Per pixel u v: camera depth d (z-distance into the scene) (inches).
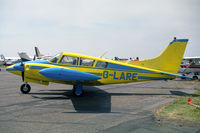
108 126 149.1
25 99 259.3
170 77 333.1
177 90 386.3
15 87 387.9
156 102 254.4
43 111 195.2
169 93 342.0
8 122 155.4
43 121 159.9
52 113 188.1
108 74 308.8
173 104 235.3
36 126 146.3
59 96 288.0
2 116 173.2
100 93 331.0
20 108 205.9
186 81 636.7
